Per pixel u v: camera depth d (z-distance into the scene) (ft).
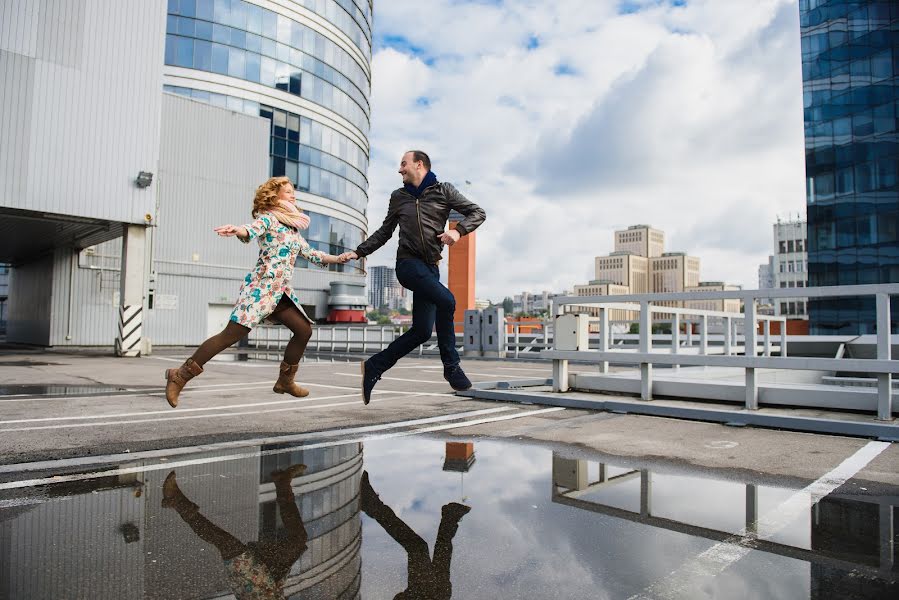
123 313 61.16
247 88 104.99
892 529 7.80
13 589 5.85
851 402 16.80
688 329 39.40
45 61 56.13
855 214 126.82
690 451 13.07
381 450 13.12
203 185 89.30
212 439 14.30
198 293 88.12
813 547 7.14
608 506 8.93
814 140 134.92
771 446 13.62
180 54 98.94
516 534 7.64
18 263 102.17
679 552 6.98
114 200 59.93
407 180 14.24
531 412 19.36
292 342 14.20
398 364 50.98
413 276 13.84
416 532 7.73
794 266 366.43
